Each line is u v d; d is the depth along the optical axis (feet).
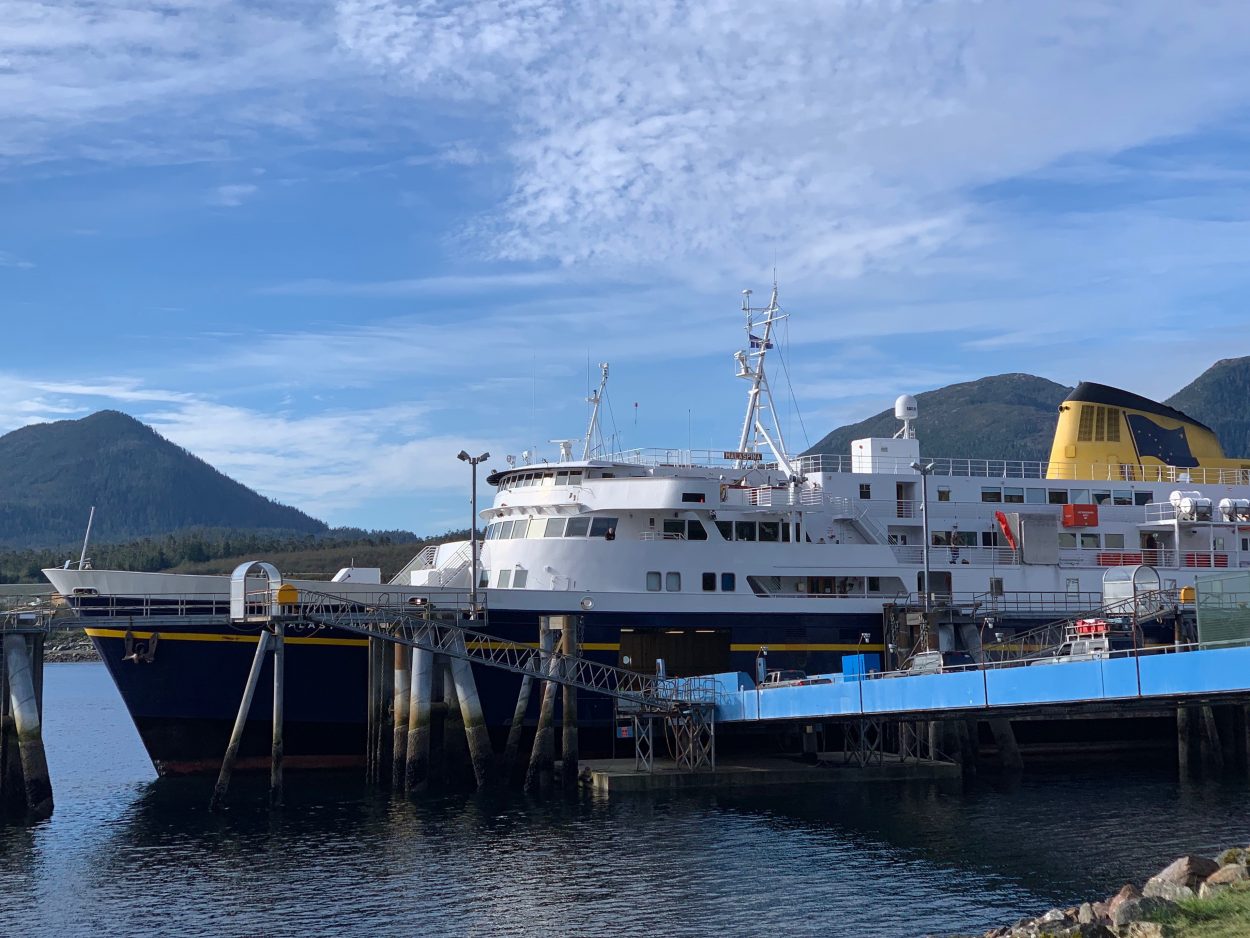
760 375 209.15
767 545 188.24
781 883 113.50
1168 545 215.10
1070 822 141.18
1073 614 188.55
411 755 159.22
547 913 105.19
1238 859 84.38
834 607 187.83
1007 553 203.31
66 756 237.86
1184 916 73.41
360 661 174.91
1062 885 111.65
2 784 149.07
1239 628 138.62
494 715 175.11
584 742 179.83
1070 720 201.87
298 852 128.26
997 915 102.12
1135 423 225.35
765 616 184.14
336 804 153.48
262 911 107.76
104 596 161.99
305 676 172.96
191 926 104.17
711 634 192.95
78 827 142.61
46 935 102.58
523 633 175.01
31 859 127.34
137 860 126.00
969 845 128.67
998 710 146.20
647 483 184.24
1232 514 209.46
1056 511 209.77
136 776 198.08
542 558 183.21
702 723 167.43
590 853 125.59
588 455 214.07
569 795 157.38
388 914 106.01
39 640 153.58
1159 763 195.83
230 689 172.04
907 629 183.73
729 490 189.98
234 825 141.90
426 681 160.15
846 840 130.93
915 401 216.13
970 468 214.90
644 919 102.99
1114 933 73.97
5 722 149.48
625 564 182.29
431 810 148.77
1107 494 213.66
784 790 160.66
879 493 201.87
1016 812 147.43
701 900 108.37
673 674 193.67
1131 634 178.91
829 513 196.85
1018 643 190.80
